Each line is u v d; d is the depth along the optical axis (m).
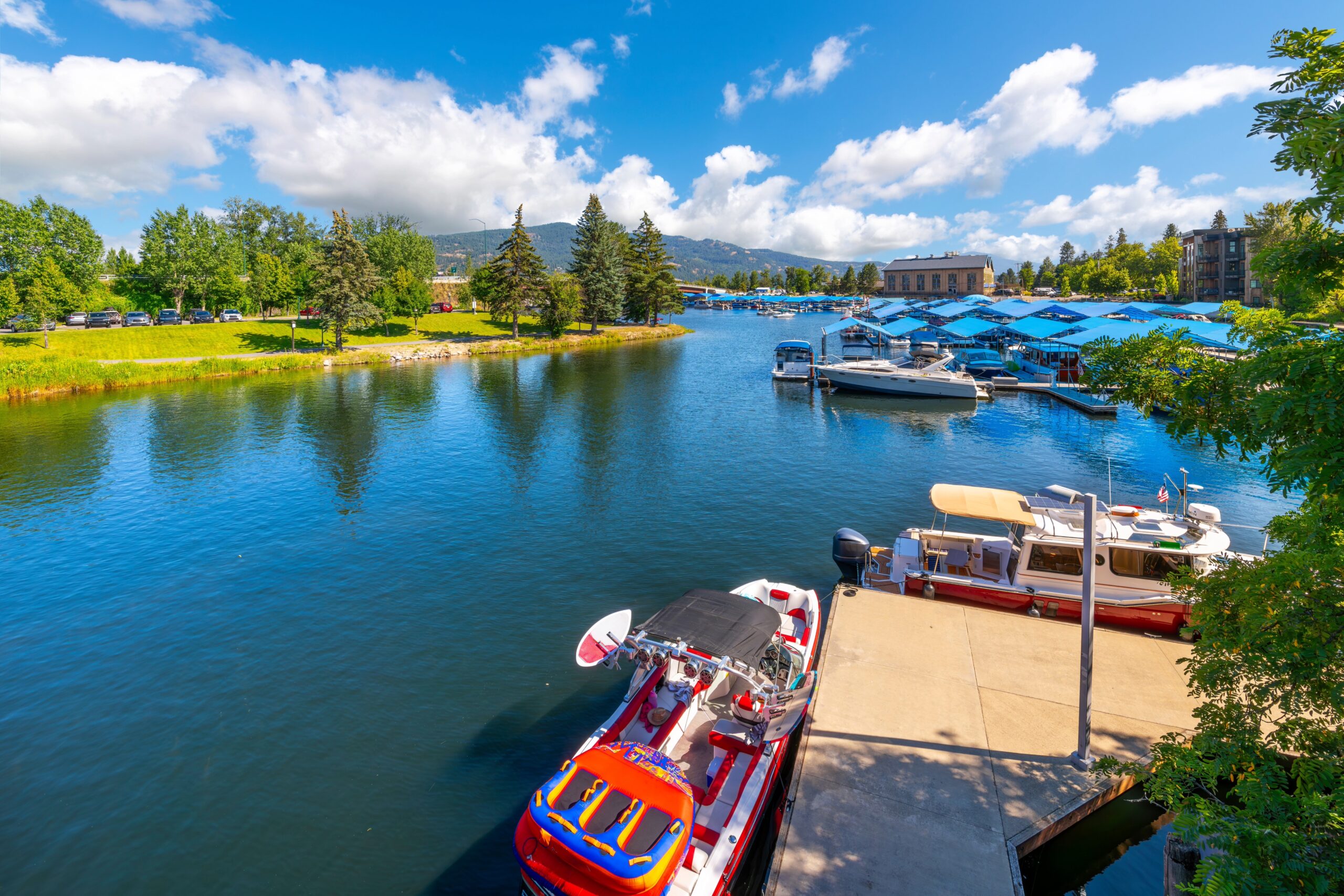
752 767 10.12
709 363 73.62
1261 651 6.81
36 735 13.16
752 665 11.19
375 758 12.31
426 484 29.73
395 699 14.13
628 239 113.25
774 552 21.52
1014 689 12.27
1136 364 9.66
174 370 60.25
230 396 52.72
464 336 93.69
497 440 37.94
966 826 9.15
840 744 10.88
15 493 28.83
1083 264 171.25
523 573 20.33
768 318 153.88
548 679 14.80
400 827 10.72
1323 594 6.28
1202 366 8.90
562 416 44.78
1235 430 8.42
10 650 16.41
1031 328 63.75
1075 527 16.02
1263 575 6.75
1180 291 126.94
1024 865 9.66
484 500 27.42
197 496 28.42
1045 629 14.53
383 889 9.60
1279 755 9.70
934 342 73.62
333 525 24.80
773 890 8.22
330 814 11.00
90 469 32.38
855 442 36.66
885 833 9.05
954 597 16.23
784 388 56.28
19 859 10.20
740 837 8.96
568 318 93.44
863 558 18.19
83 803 11.33
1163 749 7.18
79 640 16.81
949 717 11.51
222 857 10.18
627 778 8.70
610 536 23.12
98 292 78.38
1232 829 5.35
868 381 51.16
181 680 15.03
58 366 53.91
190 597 19.12
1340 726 6.48
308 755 12.45
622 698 14.02
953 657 13.41
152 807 11.21
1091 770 9.52
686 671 11.20
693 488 28.64
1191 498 25.89
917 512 25.17
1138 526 16.02
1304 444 6.49
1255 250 87.00
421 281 96.81
